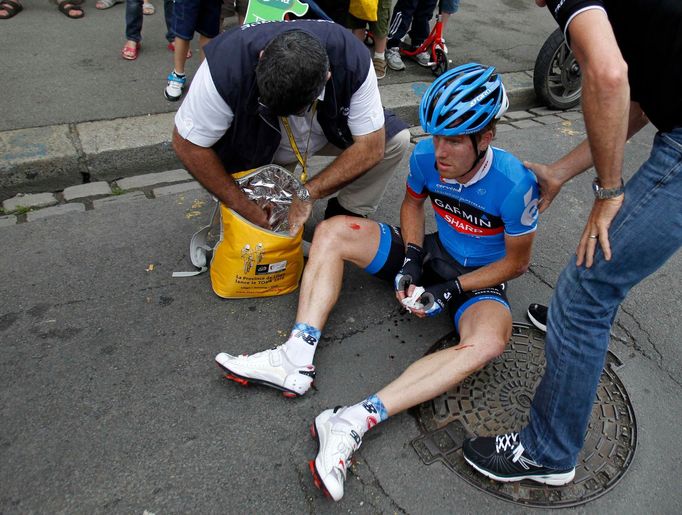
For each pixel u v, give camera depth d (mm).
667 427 2166
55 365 2254
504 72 5016
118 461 1935
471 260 2402
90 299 2570
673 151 1422
